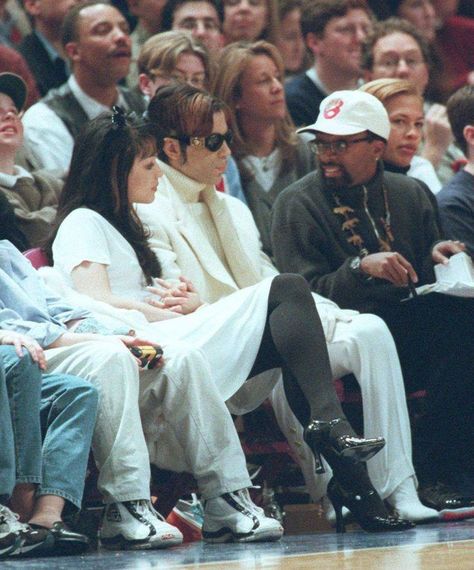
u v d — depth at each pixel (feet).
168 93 56.39
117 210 52.24
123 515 44.52
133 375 45.37
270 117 67.26
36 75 78.54
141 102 73.00
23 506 43.65
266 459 54.13
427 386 57.06
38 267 51.85
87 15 70.64
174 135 56.13
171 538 44.47
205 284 55.31
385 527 48.65
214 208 57.06
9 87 60.03
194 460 46.50
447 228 62.39
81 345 45.68
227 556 40.93
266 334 49.75
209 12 79.41
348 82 78.59
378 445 47.14
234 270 56.95
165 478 49.49
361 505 48.80
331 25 77.92
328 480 51.90
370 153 58.23
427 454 55.83
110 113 52.80
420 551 39.96
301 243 57.57
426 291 55.83
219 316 49.80
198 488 49.24
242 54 67.15
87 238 51.03
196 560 39.91
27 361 43.01
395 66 75.92
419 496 55.11
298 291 49.55
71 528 50.39
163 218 55.21
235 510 46.09
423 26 93.76
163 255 54.19
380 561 37.22
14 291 47.52
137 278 52.29
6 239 52.75
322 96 78.28
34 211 60.39
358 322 52.60
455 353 55.93
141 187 52.49
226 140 56.49
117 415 44.91
